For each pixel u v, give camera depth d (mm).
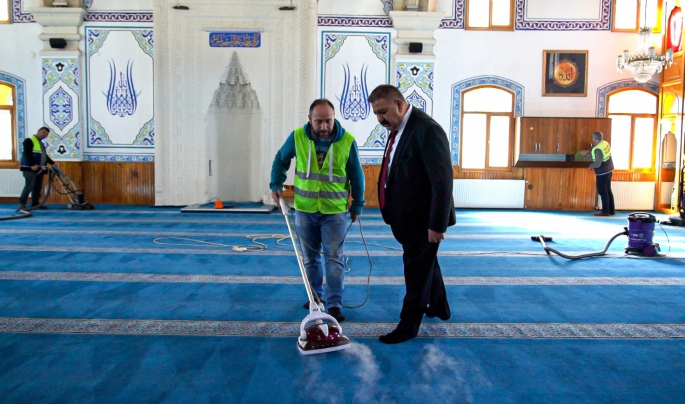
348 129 9789
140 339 2840
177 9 9367
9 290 3773
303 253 3303
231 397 2189
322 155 3143
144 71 9664
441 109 9875
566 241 6227
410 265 2811
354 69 9711
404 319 2852
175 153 9586
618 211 9891
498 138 9977
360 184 3227
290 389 2268
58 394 2197
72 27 9570
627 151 10062
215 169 10109
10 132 9859
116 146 9797
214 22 9477
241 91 9875
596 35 9805
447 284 4121
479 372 2457
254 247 5582
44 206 9211
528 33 9797
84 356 2596
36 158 8484
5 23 9688
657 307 3529
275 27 9484
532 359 2617
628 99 9992
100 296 3652
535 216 8898
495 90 9906
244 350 2699
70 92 9656
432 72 9648
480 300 3670
